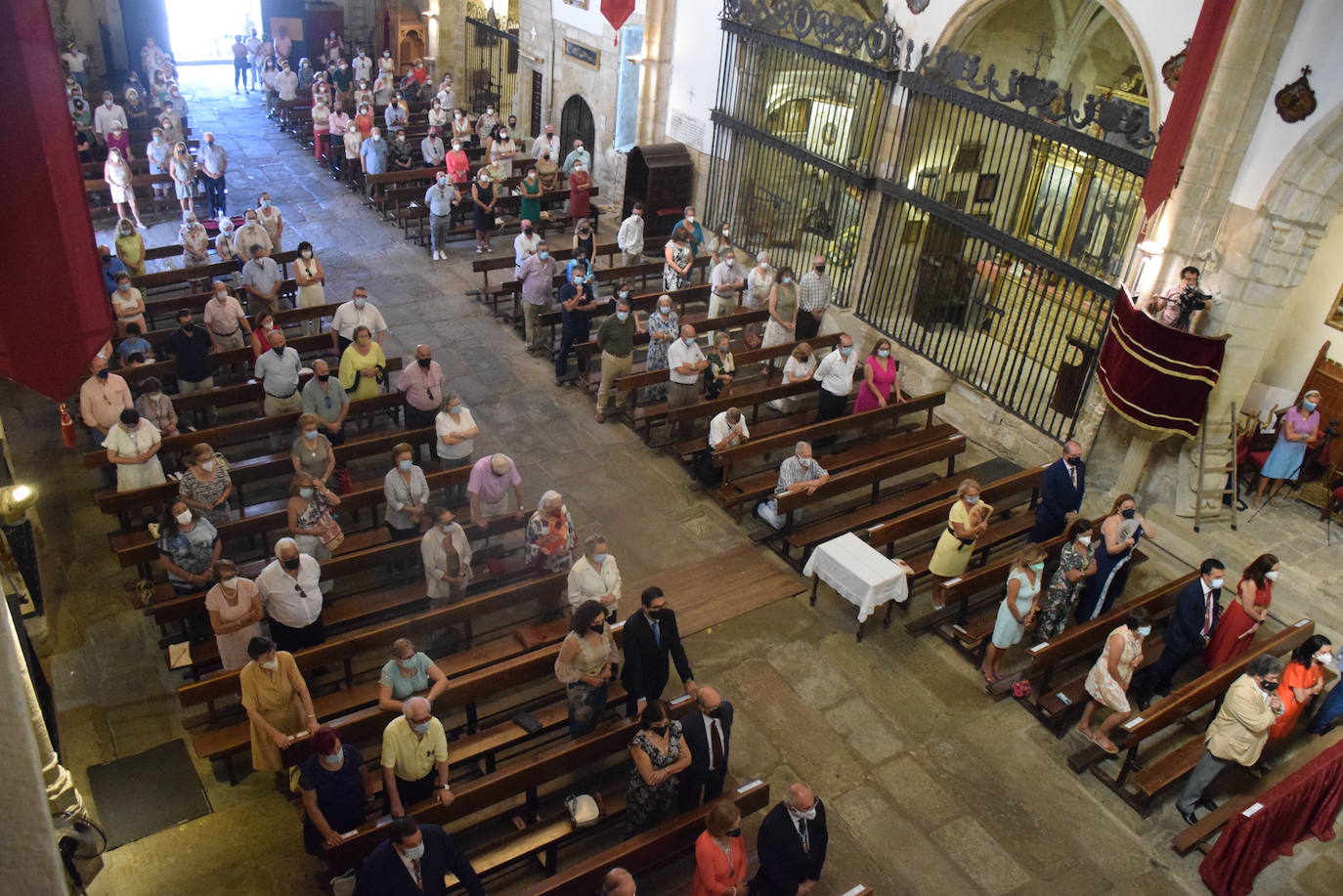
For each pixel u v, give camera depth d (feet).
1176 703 30.25
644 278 59.47
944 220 48.11
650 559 38.70
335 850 23.77
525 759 26.71
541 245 50.83
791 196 59.41
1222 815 29.25
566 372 50.88
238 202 69.82
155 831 26.71
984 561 39.29
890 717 32.50
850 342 43.70
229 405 46.01
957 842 28.55
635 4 63.98
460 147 73.00
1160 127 39.52
